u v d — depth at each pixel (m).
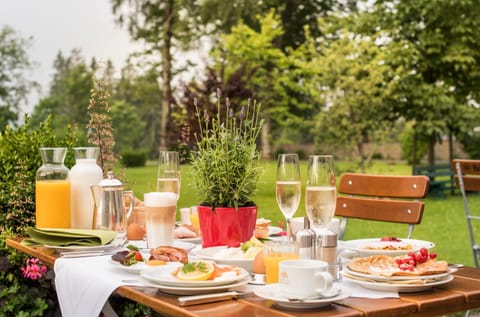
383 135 13.10
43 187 2.43
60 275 1.93
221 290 1.52
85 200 2.46
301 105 14.37
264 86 13.77
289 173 1.93
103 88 3.27
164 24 18.75
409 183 2.56
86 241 2.13
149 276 1.56
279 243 1.64
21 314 3.30
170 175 2.40
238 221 2.06
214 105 9.45
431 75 13.99
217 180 2.08
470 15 13.17
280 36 20.19
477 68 13.77
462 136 13.94
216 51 13.32
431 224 8.75
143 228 2.46
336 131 12.66
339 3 21.14
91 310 1.68
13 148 3.43
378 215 2.62
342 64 12.27
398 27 13.39
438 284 1.59
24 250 2.31
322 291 1.37
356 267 1.63
